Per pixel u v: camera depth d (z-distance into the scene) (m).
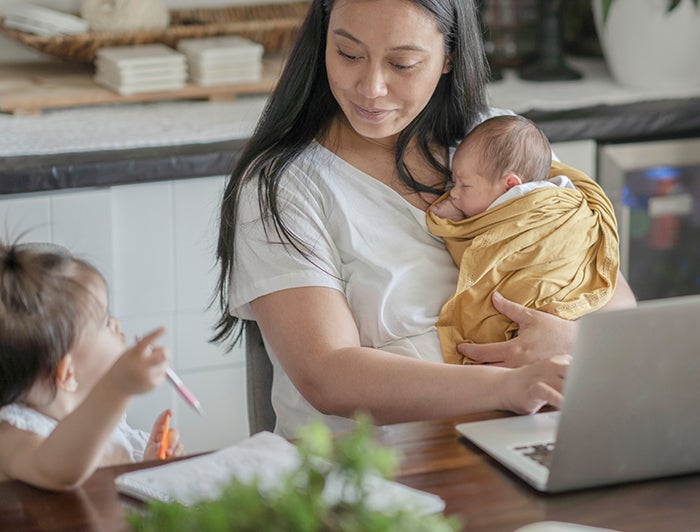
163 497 1.22
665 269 3.13
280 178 1.78
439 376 1.58
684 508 1.23
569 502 1.25
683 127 3.06
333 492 1.00
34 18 3.11
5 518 1.21
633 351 1.21
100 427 1.23
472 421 1.46
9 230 2.62
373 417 1.63
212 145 2.78
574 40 3.65
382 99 1.73
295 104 1.82
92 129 2.87
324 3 1.77
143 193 2.71
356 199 1.82
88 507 1.23
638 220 3.07
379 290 1.78
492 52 3.43
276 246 1.75
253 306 1.77
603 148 3.00
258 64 3.15
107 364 1.42
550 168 1.96
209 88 3.11
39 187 2.60
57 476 1.25
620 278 1.95
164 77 3.06
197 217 2.77
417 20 1.69
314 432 0.90
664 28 3.14
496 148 1.85
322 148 1.84
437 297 1.82
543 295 1.82
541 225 1.82
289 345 1.71
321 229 1.78
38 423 1.37
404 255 1.81
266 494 0.89
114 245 2.71
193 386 2.87
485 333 1.80
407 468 1.32
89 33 3.16
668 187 3.07
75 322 1.38
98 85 3.12
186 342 2.84
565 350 1.75
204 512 0.87
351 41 1.69
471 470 1.32
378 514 0.88
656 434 1.26
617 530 1.19
